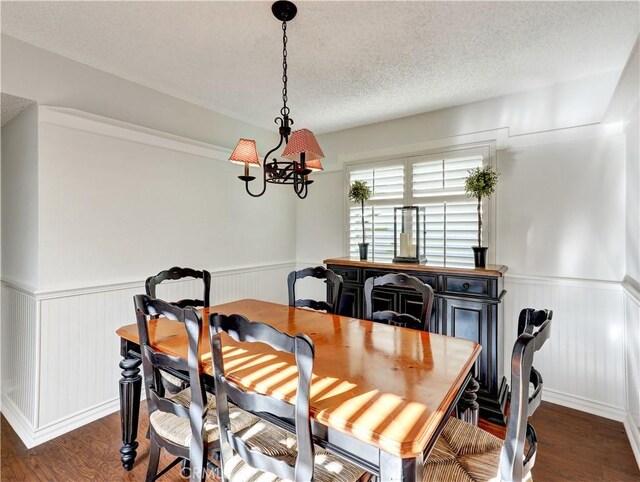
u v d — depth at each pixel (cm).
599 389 245
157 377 186
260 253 375
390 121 346
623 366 235
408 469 90
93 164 236
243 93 284
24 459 196
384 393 113
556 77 251
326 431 107
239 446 117
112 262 246
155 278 212
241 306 234
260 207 375
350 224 371
